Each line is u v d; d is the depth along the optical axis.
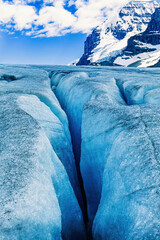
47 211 4.74
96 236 6.12
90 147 8.55
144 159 4.95
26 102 9.92
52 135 9.72
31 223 4.10
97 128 8.16
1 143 5.72
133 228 4.11
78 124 13.49
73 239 6.50
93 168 8.48
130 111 7.55
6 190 4.18
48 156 6.35
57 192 6.39
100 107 9.18
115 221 5.07
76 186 9.41
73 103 15.70
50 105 13.07
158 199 3.98
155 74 26.06
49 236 4.59
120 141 6.14
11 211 3.85
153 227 3.70
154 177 4.40
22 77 21.58
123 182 5.16
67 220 6.48
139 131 5.95
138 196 4.42
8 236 3.60
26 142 5.73
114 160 6.14
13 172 4.64
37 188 4.62
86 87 15.20
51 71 34.88
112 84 17.92
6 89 13.17
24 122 6.80
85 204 9.47
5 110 7.84
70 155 10.52
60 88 22.69
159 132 5.65
